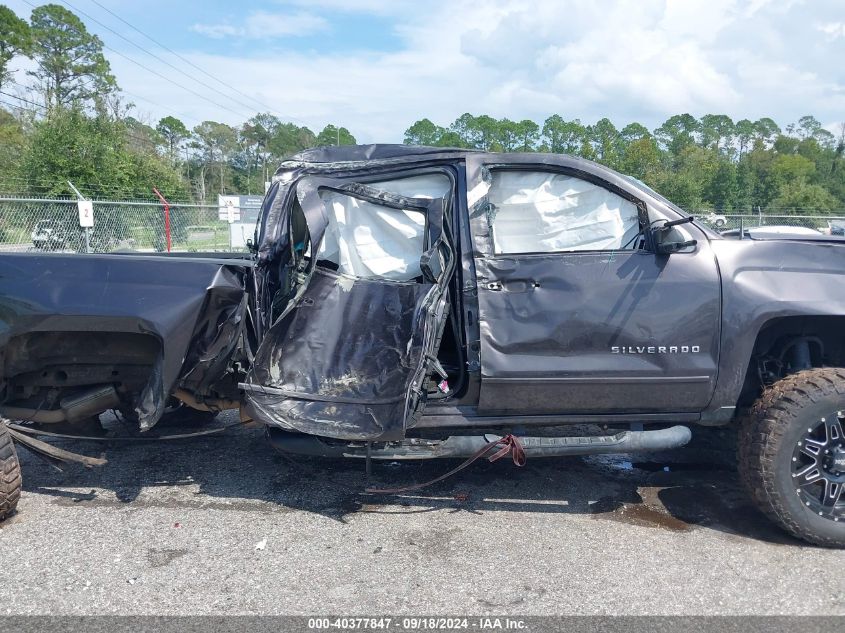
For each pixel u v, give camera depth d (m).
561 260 3.58
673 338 3.50
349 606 2.83
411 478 4.32
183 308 3.42
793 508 3.33
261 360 3.63
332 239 3.90
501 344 3.53
